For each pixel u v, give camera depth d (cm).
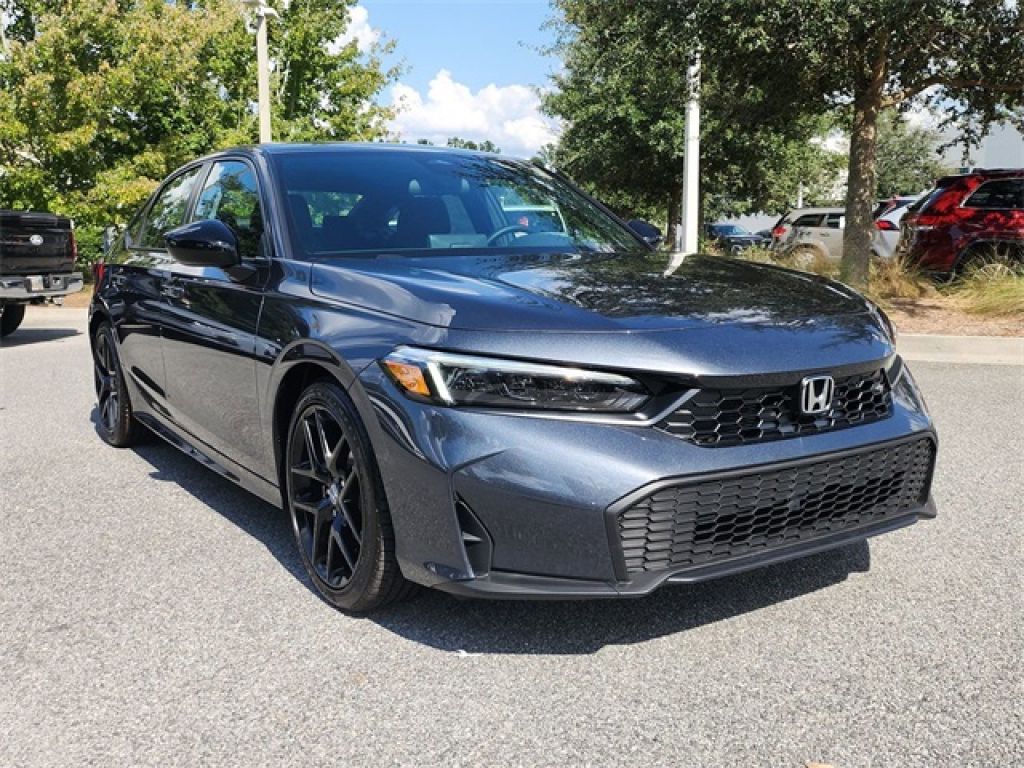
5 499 464
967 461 516
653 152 2289
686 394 268
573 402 266
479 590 267
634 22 1082
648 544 264
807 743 241
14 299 1040
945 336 903
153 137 1844
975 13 978
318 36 2183
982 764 230
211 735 249
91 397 744
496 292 299
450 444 270
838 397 294
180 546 395
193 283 422
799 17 970
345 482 313
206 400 415
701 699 264
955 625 308
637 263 367
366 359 295
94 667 288
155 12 1612
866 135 1159
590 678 277
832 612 319
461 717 256
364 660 289
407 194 408
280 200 386
